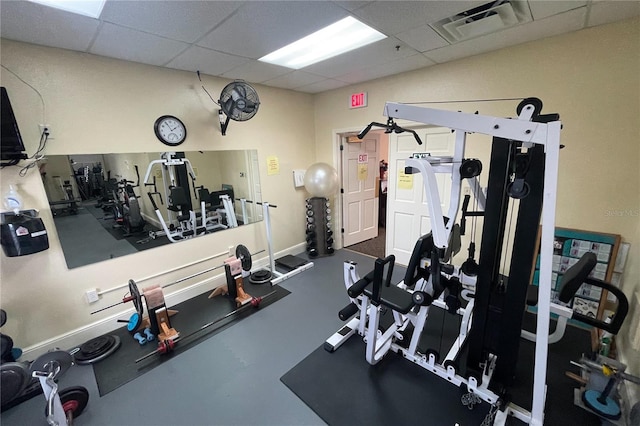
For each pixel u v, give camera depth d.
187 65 2.69
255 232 3.80
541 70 2.35
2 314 1.94
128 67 2.51
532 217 1.53
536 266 2.57
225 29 1.95
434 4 1.72
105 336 2.46
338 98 3.94
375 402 1.77
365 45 2.36
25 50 2.01
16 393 1.69
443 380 1.92
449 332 2.46
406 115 1.55
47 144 2.17
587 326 2.38
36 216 2.10
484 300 1.74
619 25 2.00
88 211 2.41
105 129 2.43
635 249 2.05
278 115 3.85
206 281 3.30
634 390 1.67
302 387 1.91
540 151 1.46
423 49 2.47
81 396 1.74
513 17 1.96
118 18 1.75
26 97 2.05
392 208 3.82
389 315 2.74
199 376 2.03
